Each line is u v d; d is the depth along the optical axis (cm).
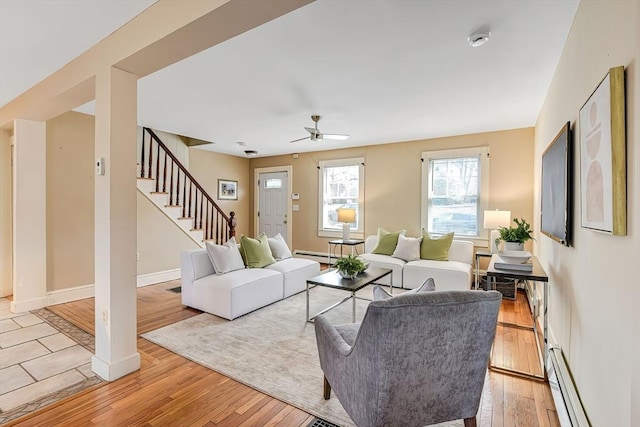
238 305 344
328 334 185
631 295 118
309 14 196
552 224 253
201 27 174
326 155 655
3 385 218
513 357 261
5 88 315
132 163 232
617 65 132
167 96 344
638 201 106
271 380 225
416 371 141
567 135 206
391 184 577
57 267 392
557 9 192
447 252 480
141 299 411
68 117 401
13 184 378
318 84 309
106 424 180
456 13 195
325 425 180
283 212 720
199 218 634
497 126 459
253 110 390
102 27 211
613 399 134
